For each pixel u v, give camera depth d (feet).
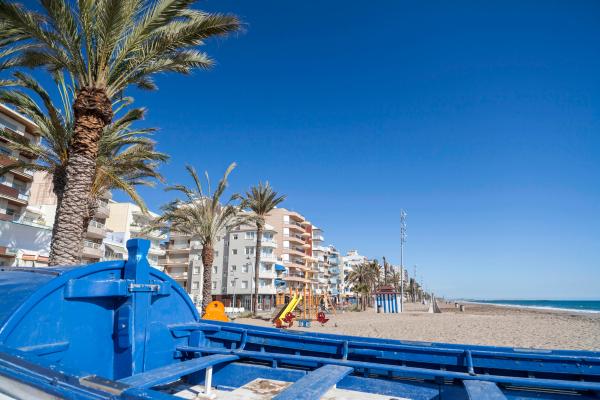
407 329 93.20
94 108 37.37
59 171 52.11
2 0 31.76
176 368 11.53
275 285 255.50
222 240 258.57
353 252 541.34
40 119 50.80
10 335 9.06
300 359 13.32
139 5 36.94
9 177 132.57
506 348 13.69
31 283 10.41
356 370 13.71
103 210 173.58
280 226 302.86
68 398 6.23
